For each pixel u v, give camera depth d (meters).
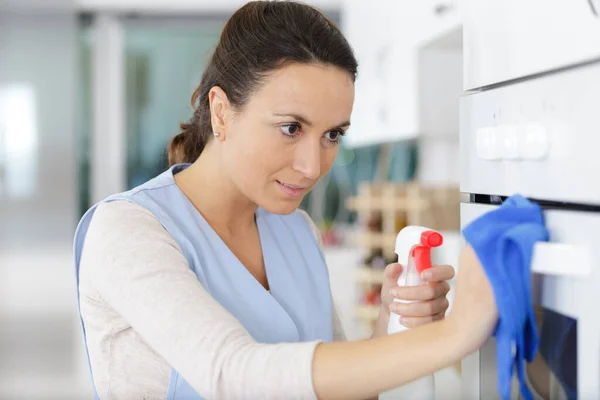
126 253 0.79
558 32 0.63
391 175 3.83
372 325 3.07
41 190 3.81
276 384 0.66
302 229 1.13
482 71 0.81
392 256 3.12
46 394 3.12
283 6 0.88
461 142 0.88
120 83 3.91
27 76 3.79
